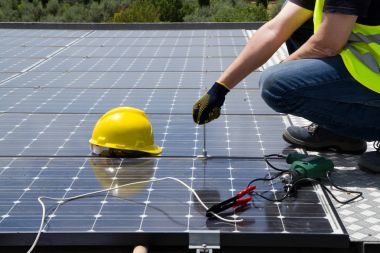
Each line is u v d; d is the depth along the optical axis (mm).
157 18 16656
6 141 3387
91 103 4246
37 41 7426
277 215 2387
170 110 4035
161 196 2598
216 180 2791
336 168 3105
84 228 2264
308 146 3342
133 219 2354
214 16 18547
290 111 3021
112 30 8531
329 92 2920
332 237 2174
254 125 3705
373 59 2857
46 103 4254
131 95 4488
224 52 6367
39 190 2672
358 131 3119
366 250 2180
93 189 2682
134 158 3111
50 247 2266
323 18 2803
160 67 5605
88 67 5664
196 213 2416
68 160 3082
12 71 5508
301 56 2957
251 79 5016
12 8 22297
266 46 3016
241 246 2217
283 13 3057
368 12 2818
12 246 2246
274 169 2932
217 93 3016
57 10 22328
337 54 2900
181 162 3049
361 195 2678
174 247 2252
